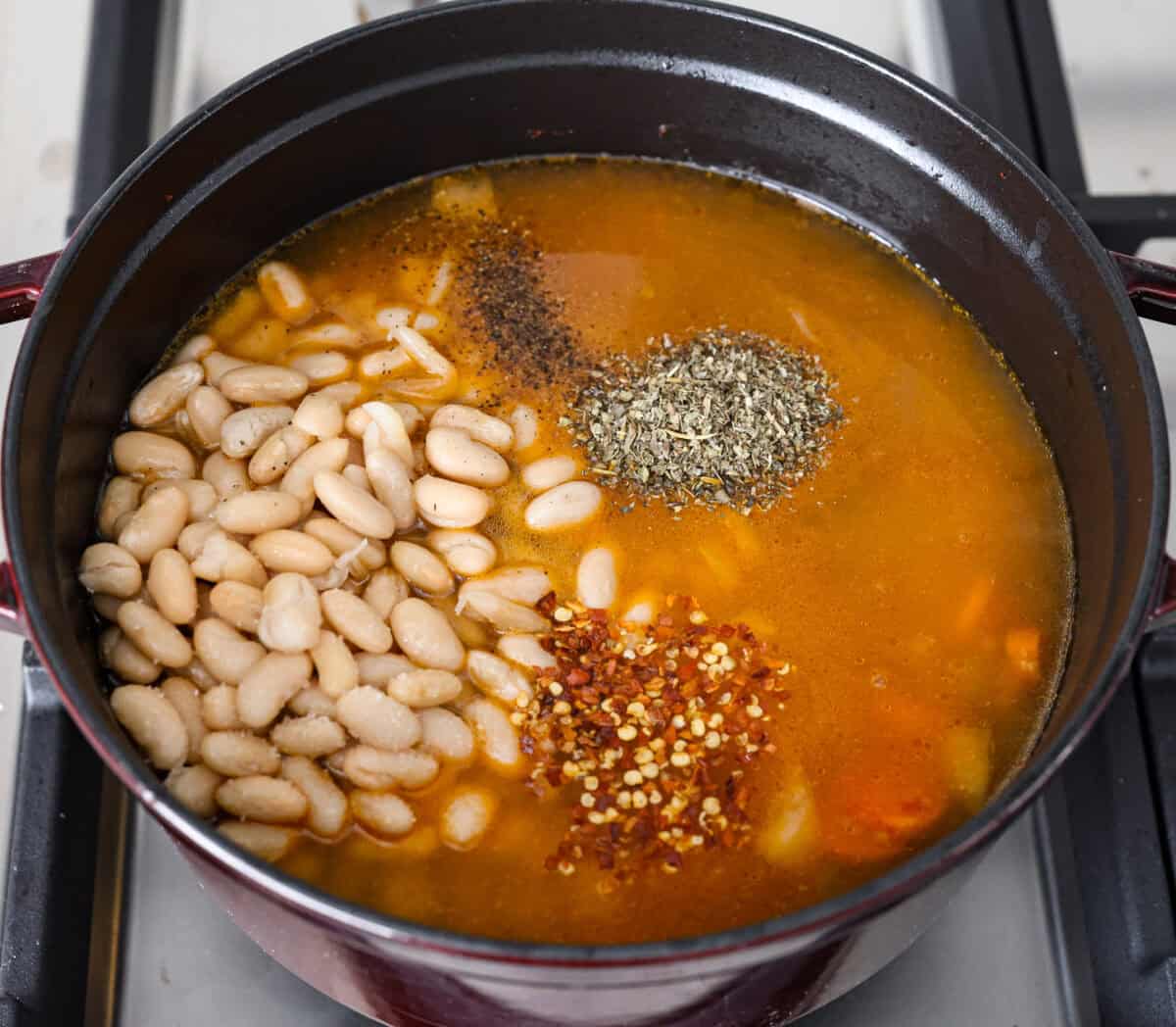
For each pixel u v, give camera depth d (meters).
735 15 0.46
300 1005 0.43
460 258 0.49
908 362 0.48
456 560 0.44
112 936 0.43
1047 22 0.55
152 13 0.54
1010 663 0.44
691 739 0.43
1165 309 0.44
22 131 0.55
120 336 0.45
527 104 0.49
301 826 0.41
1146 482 0.41
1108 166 0.55
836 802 0.42
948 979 0.43
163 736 0.40
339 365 0.47
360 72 0.47
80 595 0.42
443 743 0.42
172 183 0.45
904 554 0.45
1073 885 0.44
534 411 0.47
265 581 0.43
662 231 0.50
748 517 0.46
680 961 0.35
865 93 0.47
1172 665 0.45
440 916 0.41
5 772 0.46
